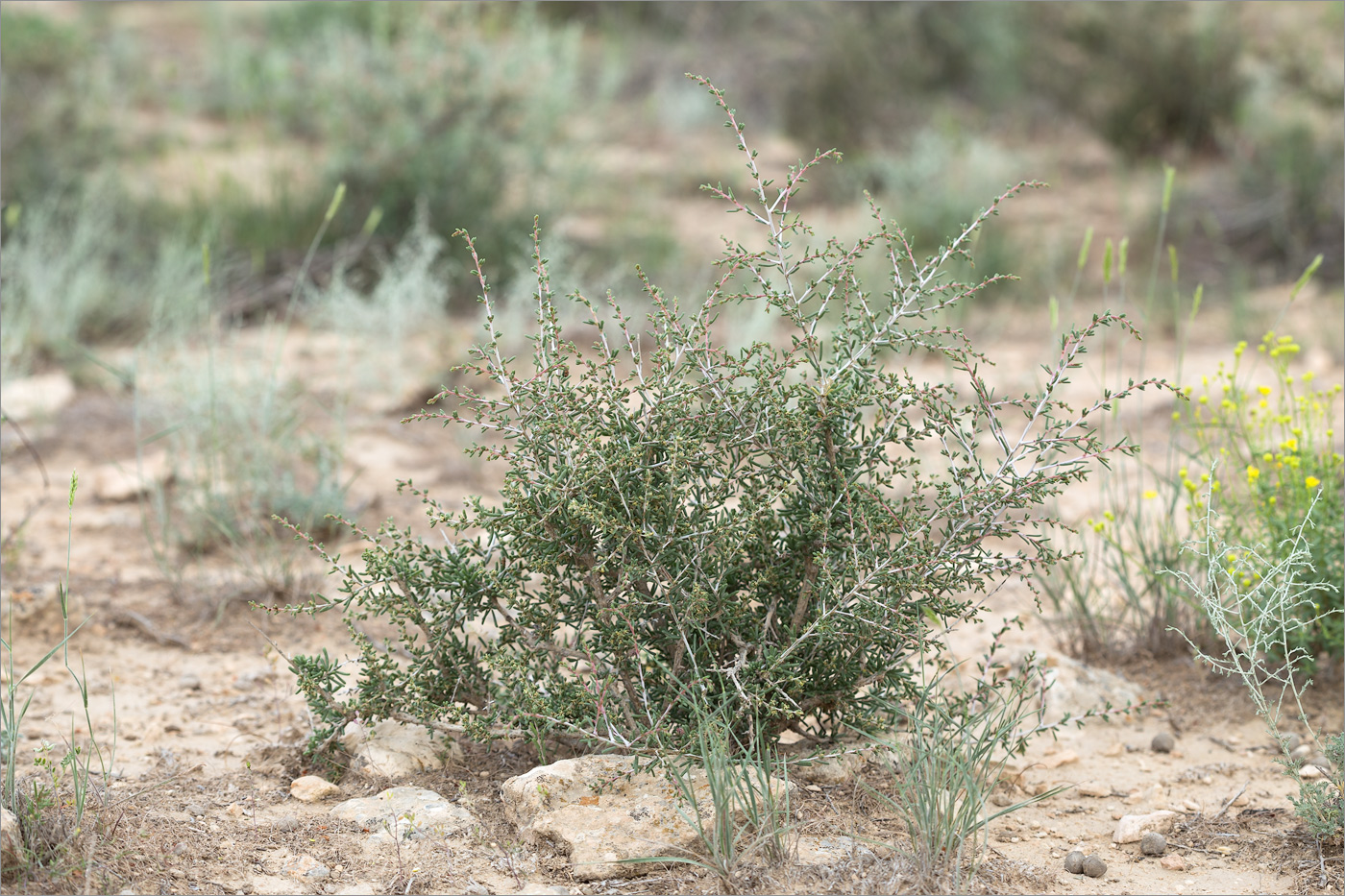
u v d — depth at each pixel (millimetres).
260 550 4711
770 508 2973
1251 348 7711
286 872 2643
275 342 7500
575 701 2949
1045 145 13336
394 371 6754
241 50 13797
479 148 9195
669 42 16391
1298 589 3650
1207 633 4012
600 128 11969
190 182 9898
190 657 3977
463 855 2707
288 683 3770
